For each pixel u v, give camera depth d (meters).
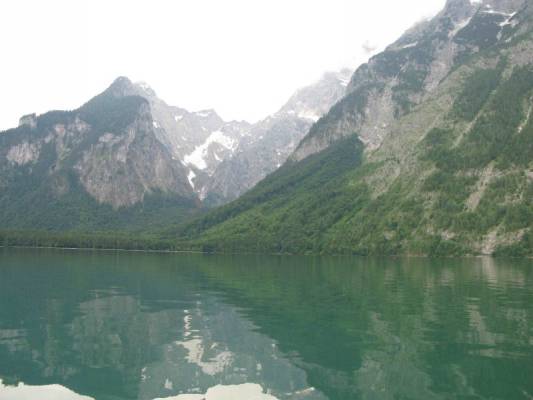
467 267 154.25
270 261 199.25
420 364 39.28
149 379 36.31
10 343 46.94
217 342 47.31
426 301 73.19
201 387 34.59
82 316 61.16
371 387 34.12
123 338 49.16
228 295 81.94
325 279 111.81
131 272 130.12
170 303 72.50
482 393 32.62
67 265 153.62
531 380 35.06
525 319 57.28
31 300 75.38
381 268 151.75
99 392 33.59
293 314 62.22
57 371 38.28
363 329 52.56
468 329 51.81
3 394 32.91
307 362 40.50
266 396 32.56
